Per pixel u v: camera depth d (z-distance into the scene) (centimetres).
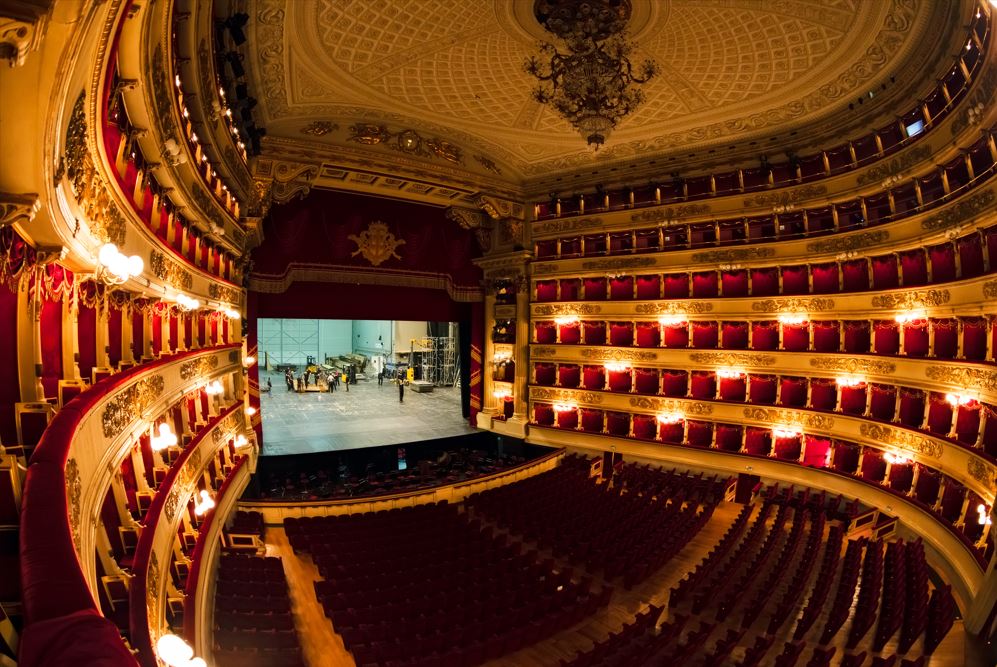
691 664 811
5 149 282
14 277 350
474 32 1268
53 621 198
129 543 528
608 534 1279
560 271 2139
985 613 788
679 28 1242
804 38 1238
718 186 1872
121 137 552
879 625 849
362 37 1253
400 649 768
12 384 378
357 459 1961
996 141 1010
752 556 1195
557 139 1839
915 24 1126
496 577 1062
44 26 229
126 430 532
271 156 1642
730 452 1767
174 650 293
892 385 1398
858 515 1355
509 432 2214
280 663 712
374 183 1922
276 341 4181
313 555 1148
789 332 1697
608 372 2081
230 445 1235
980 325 1107
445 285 2264
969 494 1083
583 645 891
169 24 540
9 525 295
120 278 420
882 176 1421
